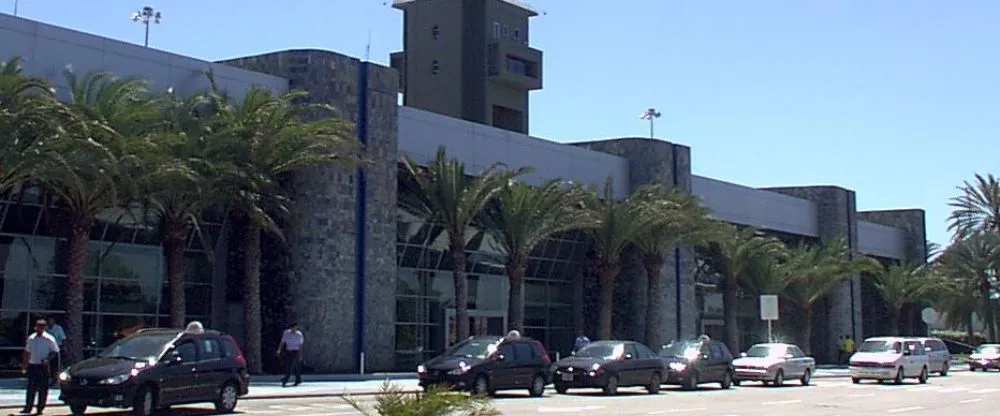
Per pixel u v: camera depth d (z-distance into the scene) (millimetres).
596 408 29734
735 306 63969
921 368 48688
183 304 39594
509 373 33906
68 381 24344
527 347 34906
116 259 41469
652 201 54844
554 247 58500
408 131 49312
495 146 53500
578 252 60156
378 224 46406
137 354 25250
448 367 32812
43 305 39406
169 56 41250
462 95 91938
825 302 77375
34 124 30469
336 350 44406
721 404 32219
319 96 44562
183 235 39219
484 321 55688
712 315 68375
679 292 61875
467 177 51906
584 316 60625
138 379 24266
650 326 56500
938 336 93688
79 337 36031
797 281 67562
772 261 64375
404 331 51188
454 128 51625
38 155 30844
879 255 85250
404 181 49219
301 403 30312
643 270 60094
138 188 35219
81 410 24719
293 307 44031
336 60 45250
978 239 81000
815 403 33469
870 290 84562
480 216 49719
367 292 45781
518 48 93500
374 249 46156
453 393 14211
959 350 88375
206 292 44156
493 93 92625
